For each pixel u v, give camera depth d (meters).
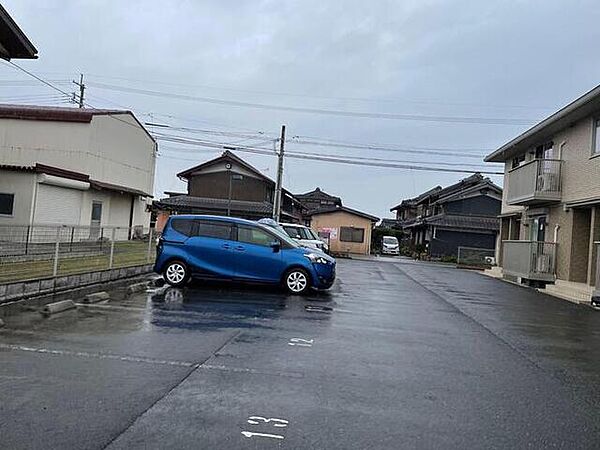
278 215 31.59
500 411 4.59
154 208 35.41
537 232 19.80
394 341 7.27
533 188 17.73
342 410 4.40
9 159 21.88
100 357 5.62
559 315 10.89
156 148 29.34
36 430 3.69
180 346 6.27
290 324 8.02
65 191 19.41
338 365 5.82
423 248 41.94
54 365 5.25
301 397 4.67
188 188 39.19
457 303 11.94
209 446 3.57
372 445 3.73
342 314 9.28
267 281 11.62
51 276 9.64
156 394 4.54
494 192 40.94
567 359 6.78
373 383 5.21
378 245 50.75
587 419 4.47
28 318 7.45
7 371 4.98
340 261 28.61
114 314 8.09
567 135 17.33
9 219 17.23
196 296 10.39
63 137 21.73
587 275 15.90
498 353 6.91
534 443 3.91
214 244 11.71
